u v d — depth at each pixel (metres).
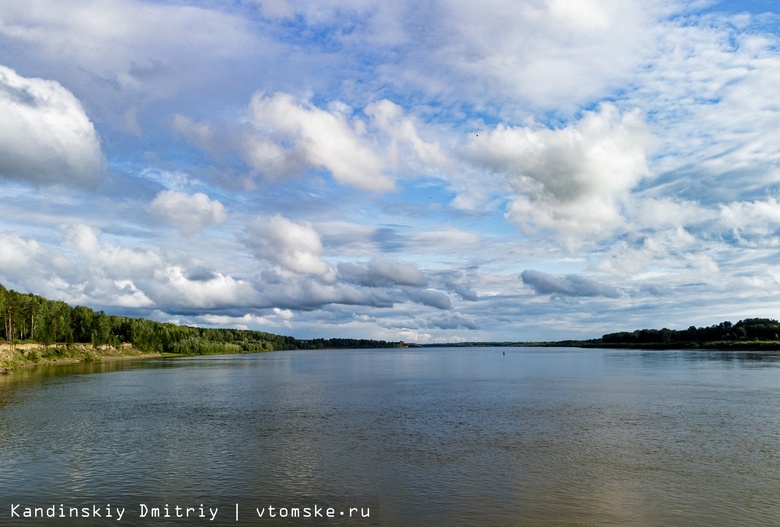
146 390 82.69
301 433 45.56
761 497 28.19
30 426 49.03
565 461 35.34
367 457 36.66
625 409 58.97
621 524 24.69
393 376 119.81
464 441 41.78
